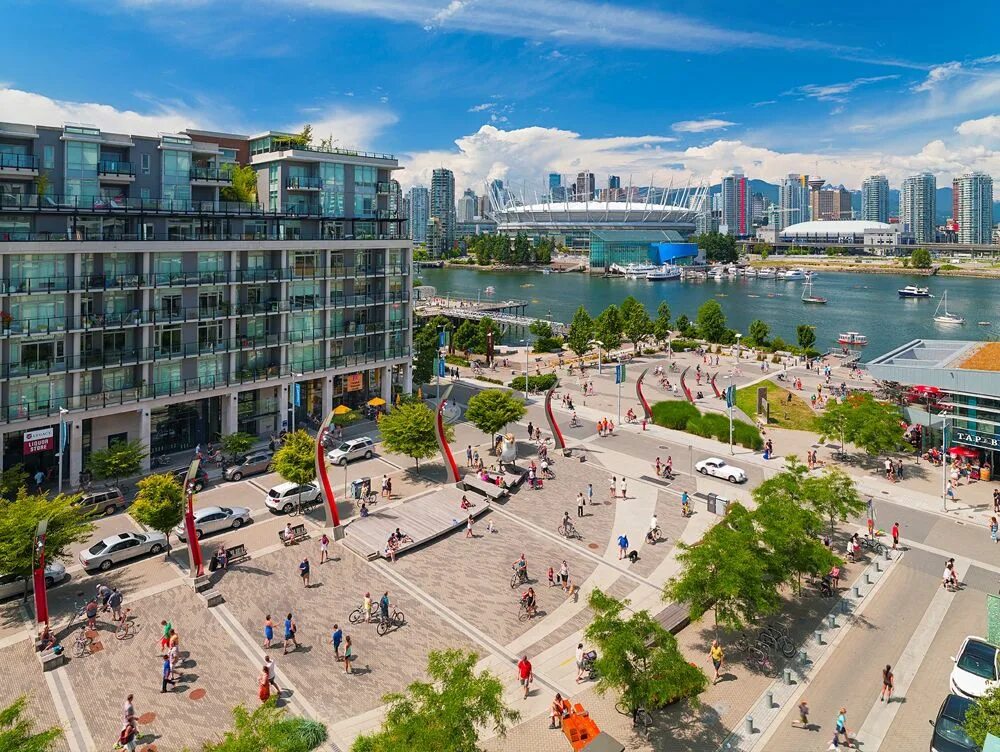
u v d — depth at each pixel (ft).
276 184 301.43
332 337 303.07
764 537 149.38
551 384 386.93
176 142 268.00
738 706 127.44
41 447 223.71
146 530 200.85
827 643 147.74
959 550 191.31
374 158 326.65
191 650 143.64
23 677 134.82
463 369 452.76
